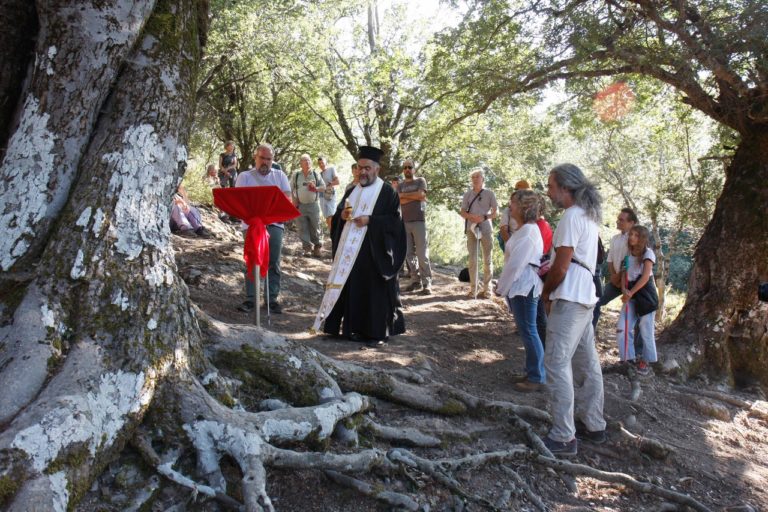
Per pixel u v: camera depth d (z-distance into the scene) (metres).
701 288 8.10
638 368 7.11
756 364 7.66
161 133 3.59
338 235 6.50
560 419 4.48
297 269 10.32
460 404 4.68
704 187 13.55
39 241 3.32
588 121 10.63
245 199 5.34
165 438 3.08
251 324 6.55
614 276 7.21
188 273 8.13
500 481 4.02
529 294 5.47
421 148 19.77
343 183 29.08
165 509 2.88
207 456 3.09
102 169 3.39
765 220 7.75
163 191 3.56
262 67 19.94
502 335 7.76
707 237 8.20
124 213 3.35
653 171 17.08
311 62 19.91
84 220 3.25
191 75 3.88
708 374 7.62
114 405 2.91
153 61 3.66
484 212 9.80
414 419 4.44
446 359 6.34
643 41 8.14
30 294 3.08
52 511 2.43
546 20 8.78
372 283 6.18
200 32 4.23
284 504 3.26
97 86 3.49
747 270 7.78
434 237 31.00
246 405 3.77
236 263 9.04
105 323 3.08
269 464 3.18
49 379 2.85
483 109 9.83
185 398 3.18
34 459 2.50
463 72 9.55
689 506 4.20
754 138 7.94
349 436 3.77
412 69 19.88
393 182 10.38
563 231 4.36
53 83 3.44
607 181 18.28
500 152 21.17
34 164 3.37
